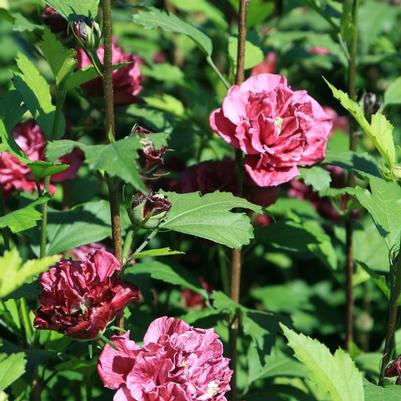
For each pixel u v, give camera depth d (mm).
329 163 944
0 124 840
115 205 822
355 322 1390
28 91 877
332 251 1092
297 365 1054
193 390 775
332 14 1088
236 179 944
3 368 784
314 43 1234
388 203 904
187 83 1187
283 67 1332
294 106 900
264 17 1188
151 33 1455
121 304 792
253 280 1421
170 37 1446
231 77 988
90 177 1145
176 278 970
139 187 738
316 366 795
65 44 997
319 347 802
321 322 1372
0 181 979
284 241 1015
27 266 693
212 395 787
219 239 844
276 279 1512
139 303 1066
